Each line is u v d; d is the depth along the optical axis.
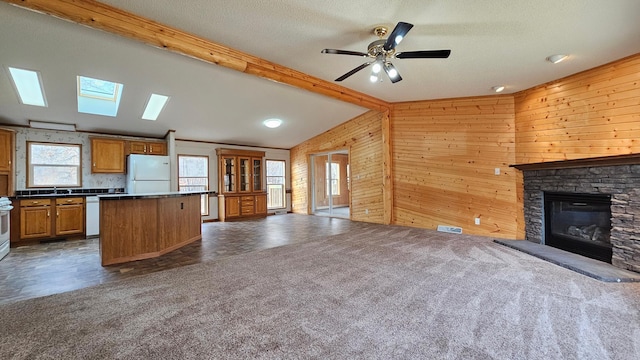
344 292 2.44
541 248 3.75
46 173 5.31
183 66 3.88
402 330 1.82
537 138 4.20
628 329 1.80
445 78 4.13
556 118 3.95
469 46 3.12
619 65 3.27
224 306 2.20
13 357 1.58
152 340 1.74
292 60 3.88
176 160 7.02
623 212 2.91
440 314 2.03
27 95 4.25
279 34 3.15
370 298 2.31
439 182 5.33
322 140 7.97
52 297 2.40
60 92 4.12
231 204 7.52
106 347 1.67
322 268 3.10
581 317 1.96
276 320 1.97
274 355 1.58
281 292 2.46
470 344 1.66
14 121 4.90
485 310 2.09
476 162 4.90
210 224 6.67
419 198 5.62
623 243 2.90
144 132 6.23
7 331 1.86
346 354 1.58
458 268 3.05
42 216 4.85
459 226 5.09
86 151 5.70
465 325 1.88
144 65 3.73
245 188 7.95
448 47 3.15
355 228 5.69
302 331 1.82
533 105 4.26
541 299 2.26
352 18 2.75
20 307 2.21
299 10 2.66
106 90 4.98
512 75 3.85
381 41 2.88
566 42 2.93
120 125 5.64
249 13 2.74
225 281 2.75
